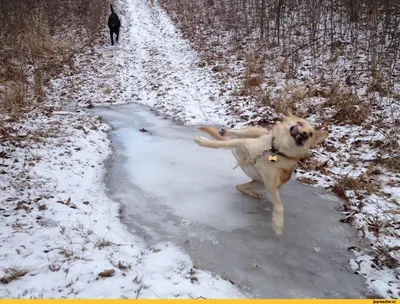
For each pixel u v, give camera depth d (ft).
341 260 11.19
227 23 55.06
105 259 10.16
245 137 14.83
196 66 39.14
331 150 18.39
